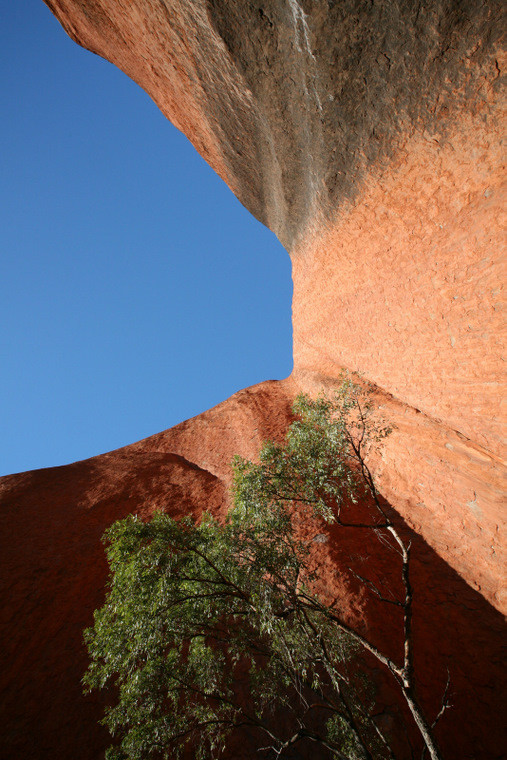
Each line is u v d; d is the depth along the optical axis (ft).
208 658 20.83
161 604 17.20
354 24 26.45
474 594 27.86
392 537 33.81
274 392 75.51
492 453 27.99
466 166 27.40
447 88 26.21
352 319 46.93
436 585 29.43
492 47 23.03
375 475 39.09
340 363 52.26
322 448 22.16
